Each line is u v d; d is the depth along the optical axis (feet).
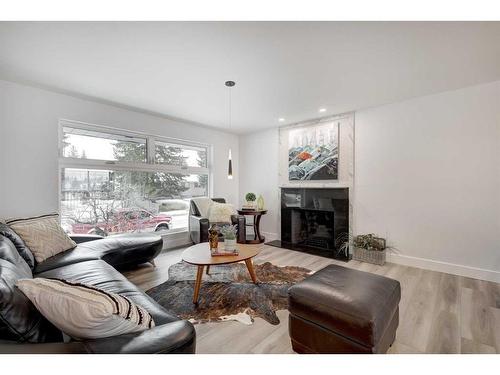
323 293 4.75
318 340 4.66
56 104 9.63
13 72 7.89
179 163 14.35
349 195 12.12
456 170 9.32
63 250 8.16
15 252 6.14
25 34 5.83
